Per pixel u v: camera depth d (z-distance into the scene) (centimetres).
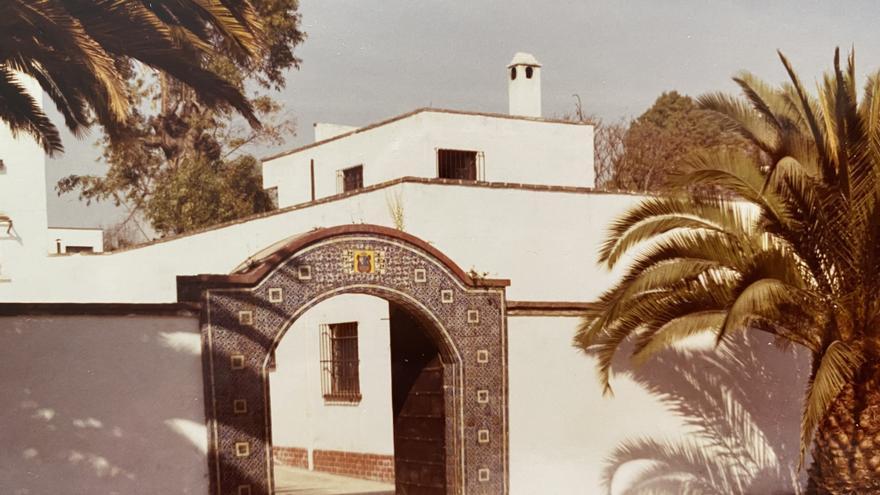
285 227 1922
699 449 1407
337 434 1803
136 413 1030
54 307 995
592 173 2117
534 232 1716
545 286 1717
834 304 1202
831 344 1160
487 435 1254
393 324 1334
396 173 1998
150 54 1031
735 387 1447
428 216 1636
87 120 1128
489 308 1270
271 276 1116
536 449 1289
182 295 1073
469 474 1238
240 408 1086
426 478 1280
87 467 999
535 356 1300
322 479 1745
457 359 1241
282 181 2344
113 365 1021
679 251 1231
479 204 1675
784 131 1220
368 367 1730
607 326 1245
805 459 1504
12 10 928
